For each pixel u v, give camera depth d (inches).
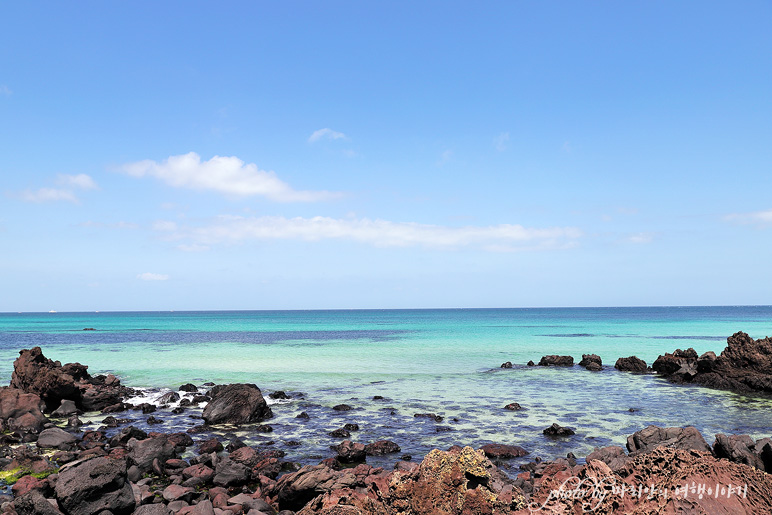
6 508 510.6
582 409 1199.6
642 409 1204.5
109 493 529.0
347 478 566.9
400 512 406.0
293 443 904.3
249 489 671.1
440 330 4667.8
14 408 1055.6
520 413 1146.7
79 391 1214.9
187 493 616.7
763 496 391.5
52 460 773.9
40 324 6515.8
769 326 4842.5
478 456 436.1
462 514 399.5
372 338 3585.1
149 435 935.0
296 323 6712.6
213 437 954.1
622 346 2903.5
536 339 3405.5
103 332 4527.6
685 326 5088.6
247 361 2153.1
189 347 2839.6
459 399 1323.8
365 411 1175.6
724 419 1103.6
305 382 1608.0
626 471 423.8
